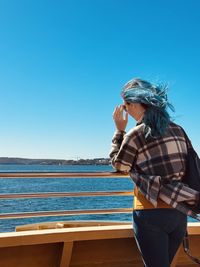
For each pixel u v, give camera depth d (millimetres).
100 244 3068
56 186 51125
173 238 2379
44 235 2775
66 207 26422
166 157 2279
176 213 2299
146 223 2291
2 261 2783
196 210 2230
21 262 2844
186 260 3279
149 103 2281
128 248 3141
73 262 3000
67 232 2844
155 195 2236
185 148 2375
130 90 2371
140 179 2309
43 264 2916
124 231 2986
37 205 30234
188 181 2342
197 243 3289
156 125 2260
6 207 28703
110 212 3123
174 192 2225
